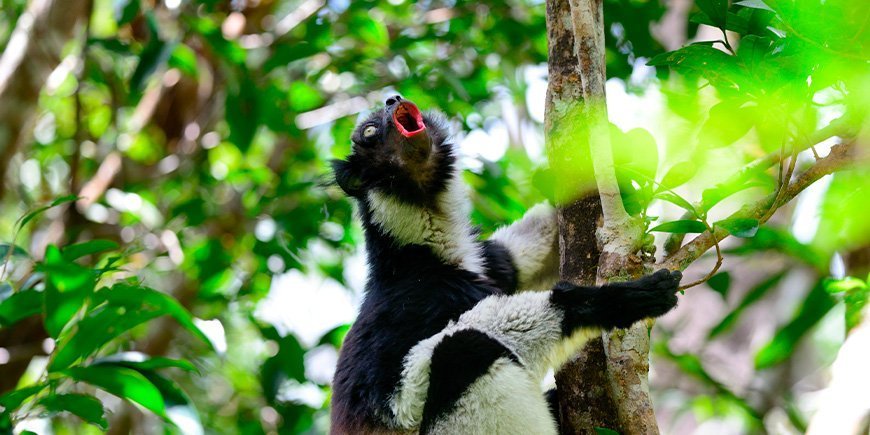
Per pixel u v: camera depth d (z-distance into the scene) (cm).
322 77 695
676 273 334
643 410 329
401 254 457
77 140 659
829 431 412
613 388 335
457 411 367
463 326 387
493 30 659
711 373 654
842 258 530
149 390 367
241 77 605
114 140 718
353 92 690
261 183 682
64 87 784
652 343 616
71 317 377
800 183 323
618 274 337
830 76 290
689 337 696
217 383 780
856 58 280
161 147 776
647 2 582
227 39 598
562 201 357
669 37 706
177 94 764
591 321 343
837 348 526
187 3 651
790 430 624
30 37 664
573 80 350
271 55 658
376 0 639
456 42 671
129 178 709
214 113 733
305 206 633
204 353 733
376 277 463
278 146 741
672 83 477
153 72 561
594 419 340
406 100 475
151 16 580
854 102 301
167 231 641
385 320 422
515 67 700
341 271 659
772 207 320
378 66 682
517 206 618
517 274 473
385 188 467
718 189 321
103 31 821
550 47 359
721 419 646
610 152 326
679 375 661
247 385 725
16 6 726
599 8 339
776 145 351
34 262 421
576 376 348
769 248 469
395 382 396
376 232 466
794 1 271
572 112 349
